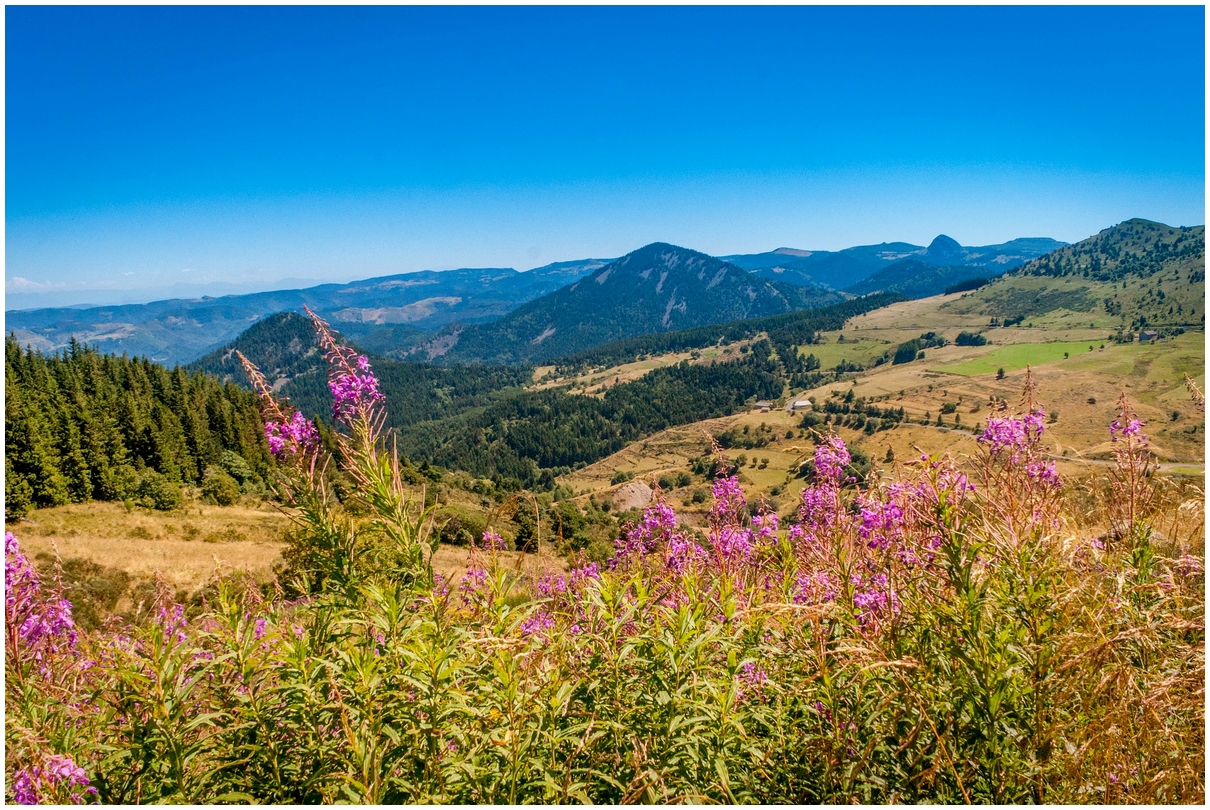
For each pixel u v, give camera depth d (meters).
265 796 3.04
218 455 86.12
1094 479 4.62
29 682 3.25
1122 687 2.99
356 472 3.65
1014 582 3.07
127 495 62.81
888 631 3.18
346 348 3.92
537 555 4.80
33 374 98.31
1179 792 2.75
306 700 3.01
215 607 3.65
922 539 3.73
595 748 3.16
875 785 2.88
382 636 3.50
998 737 2.81
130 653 3.20
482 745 2.88
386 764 2.90
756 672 3.36
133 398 88.50
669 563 4.79
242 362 3.83
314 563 3.84
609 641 3.29
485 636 3.02
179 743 2.91
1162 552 4.17
